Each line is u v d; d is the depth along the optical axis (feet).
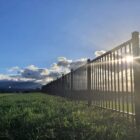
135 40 9.77
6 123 9.81
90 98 16.19
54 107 15.35
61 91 29.84
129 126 9.15
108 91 12.77
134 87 9.70
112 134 7.61
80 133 7.73
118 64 11.50
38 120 10.19
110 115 11.27
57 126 8.92
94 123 9.36
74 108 14.67
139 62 9.50
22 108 14.98
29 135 7.83
